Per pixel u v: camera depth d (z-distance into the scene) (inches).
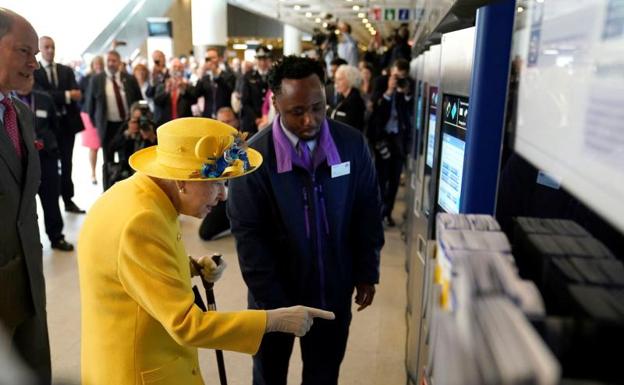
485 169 41.1
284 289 65.2
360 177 66.2
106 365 46.0
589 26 22.9
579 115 23.8
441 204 58.2
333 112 180.9
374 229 69.1
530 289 21.2
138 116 178.7
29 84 70.4
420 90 116.7
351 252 70.0
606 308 20.3
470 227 27.7
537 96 30.4
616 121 20.0
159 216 44.4
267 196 62.1
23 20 67.9
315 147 61.6
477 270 22.1
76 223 189.8
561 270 22.8
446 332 19.4
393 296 133.9
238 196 62.2
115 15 522.0
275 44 1253.1
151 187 46.3
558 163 26.1
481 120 40.4
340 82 176.1
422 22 127.7
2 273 66.8
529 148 31.2
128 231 42.8
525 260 27.3
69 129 195.9
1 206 66.7
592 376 20.1
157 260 42.9
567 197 24.6
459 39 49.8
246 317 45.3
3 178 66.9
